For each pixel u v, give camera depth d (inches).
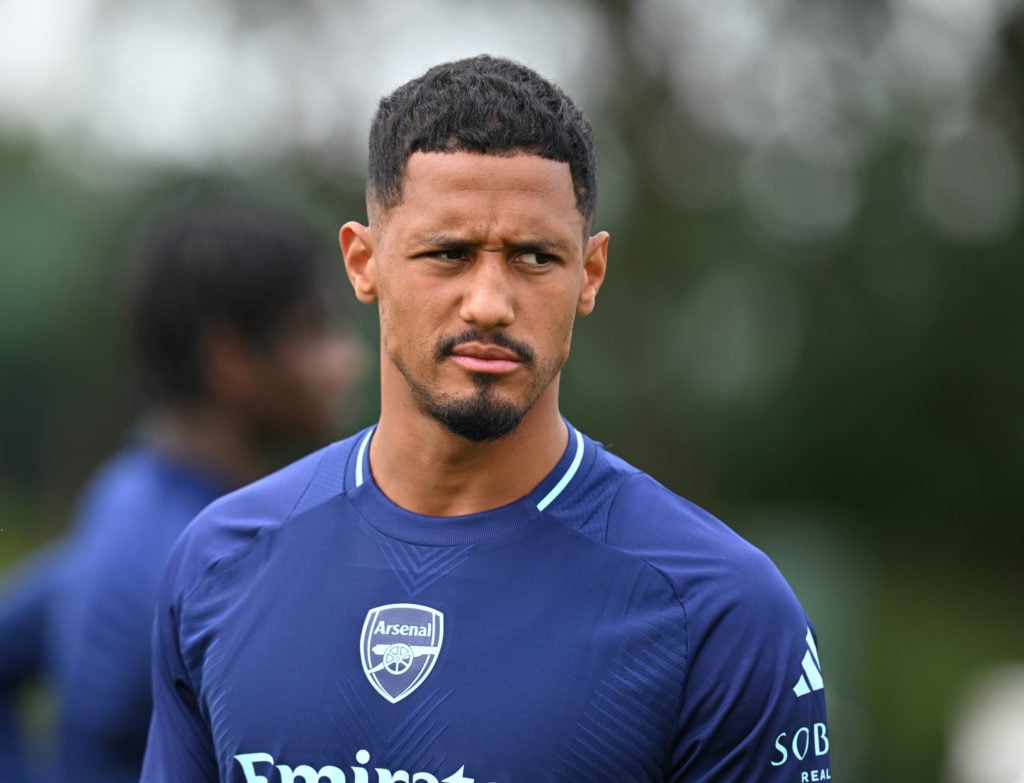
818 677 288.5
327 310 467.2
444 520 290.8
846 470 2883.9
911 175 2529.5
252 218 459.5
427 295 275.6
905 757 1659.7
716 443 2687.0
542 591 280.4
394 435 295.6
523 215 270.4
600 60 2267.5
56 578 503.8
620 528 289.6
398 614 281.9
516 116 273.4
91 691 417.7
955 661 2206.0
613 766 269.1
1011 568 2847.0
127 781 420.5
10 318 3004.4
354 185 2215.8
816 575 1397.6
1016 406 2765.7
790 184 2470.5
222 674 291.3
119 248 2377.0
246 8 2260.1
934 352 2746.1
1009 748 1247.5
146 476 442.6
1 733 511.2
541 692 270.4
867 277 2615.7
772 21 2301.9
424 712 272.5
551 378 283.9
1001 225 2637.8
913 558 2878.9
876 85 2405.3
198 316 441.7
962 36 2393.0
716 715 274.7
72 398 2689.5
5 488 3083.2
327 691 279.0
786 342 2699.3
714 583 279.6
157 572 419.5
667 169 2276.1
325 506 302.7
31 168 3125.0
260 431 458.0
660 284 2281.0
